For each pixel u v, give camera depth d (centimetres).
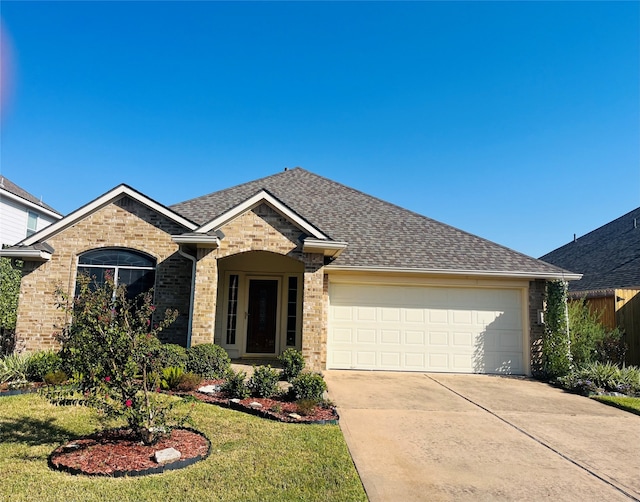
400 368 1330
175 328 1267
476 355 1349
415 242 1489
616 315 1422
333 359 1321
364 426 740
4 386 869
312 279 1213
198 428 676
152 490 457
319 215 1614
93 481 475
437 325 1352
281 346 1530
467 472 556
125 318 611
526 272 1330
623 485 530
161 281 1284
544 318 1333
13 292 1606
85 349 568
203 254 1200
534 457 620
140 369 606
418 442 668
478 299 1373
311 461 561
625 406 930
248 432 667
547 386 1178
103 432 635
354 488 488
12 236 2211
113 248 1295
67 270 1270
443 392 1044
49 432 637
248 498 450
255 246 1211
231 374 1015
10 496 434
